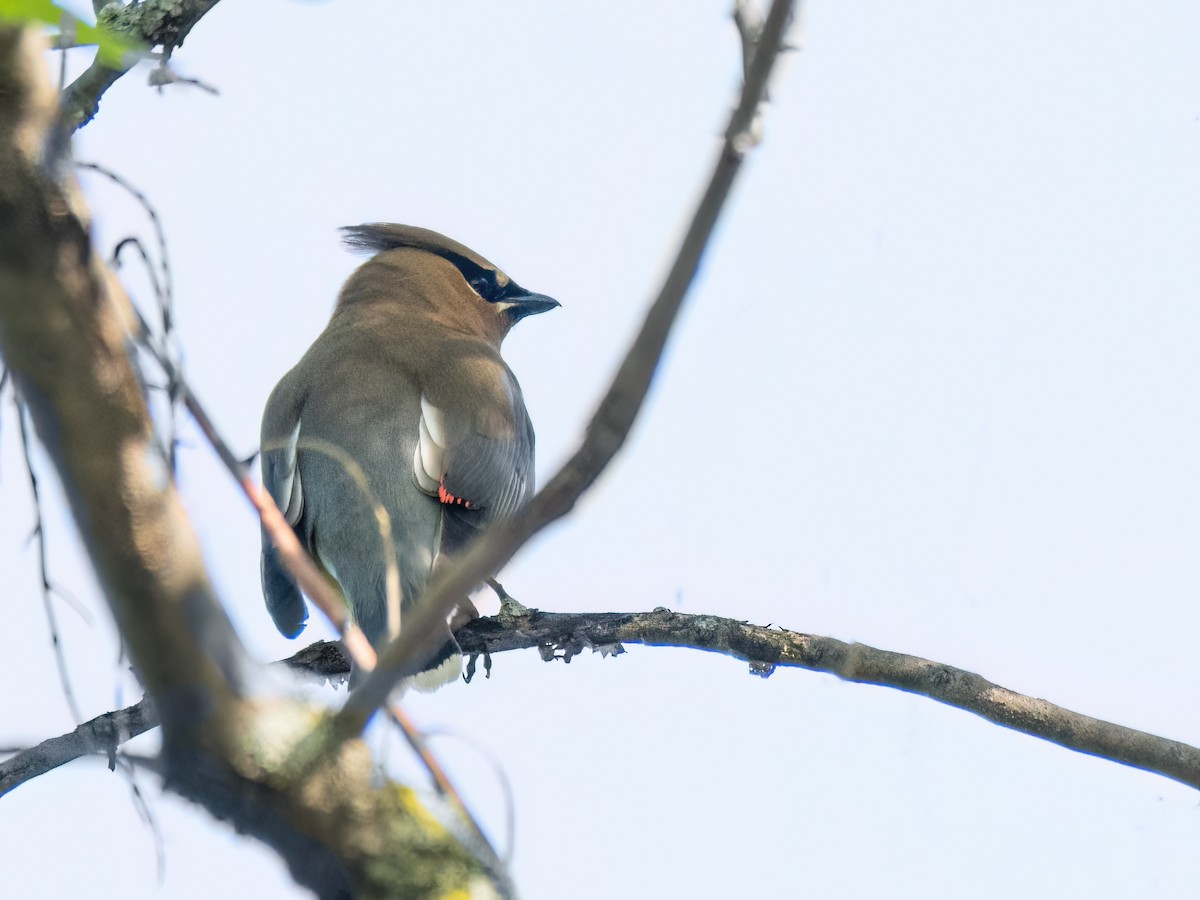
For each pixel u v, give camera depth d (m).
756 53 2.95
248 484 4.14
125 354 3.03
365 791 3.79
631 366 3.10
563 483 3.21
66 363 2.95
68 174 2.83
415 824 3.91
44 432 3.03
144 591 3.22
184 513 3.24
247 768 3.63
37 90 2.79
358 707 3.71
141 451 3.10
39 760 7.32
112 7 7.76
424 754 4.04
